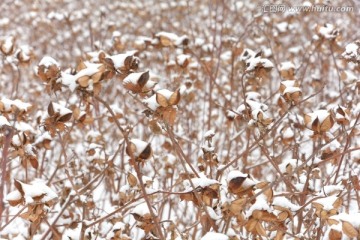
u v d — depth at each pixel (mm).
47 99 5133
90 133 3475
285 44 7090
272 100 4590
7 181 3254
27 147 2461
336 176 2576
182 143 4051
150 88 2045
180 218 3512
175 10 8977
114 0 10211
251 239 2242
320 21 6836
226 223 2129
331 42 3846
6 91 5750
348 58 2691
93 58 3281
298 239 2148
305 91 5543
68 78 2012
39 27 8266
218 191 2090
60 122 2258
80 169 3166
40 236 2801
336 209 1959
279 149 4293
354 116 3264
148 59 5625
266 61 2486
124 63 2027
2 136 2404
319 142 2398
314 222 2572
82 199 2596
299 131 3055
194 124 4594
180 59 3492
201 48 4887
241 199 1980
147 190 2320
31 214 2072
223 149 4062
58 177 4062
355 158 2918
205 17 8383
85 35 7711
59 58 7242
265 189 1998
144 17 9141
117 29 8586
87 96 2057
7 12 9609
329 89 5695
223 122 4664
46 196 2057
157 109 2029
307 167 2607
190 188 2029
